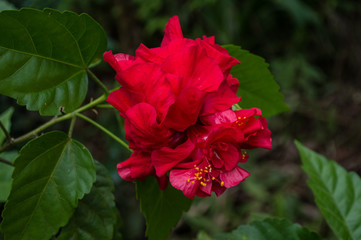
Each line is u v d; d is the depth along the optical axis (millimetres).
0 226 367
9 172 455
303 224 939
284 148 1160
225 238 401
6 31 360
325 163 425
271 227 402
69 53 380
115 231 426
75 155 388
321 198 407
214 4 1020
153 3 957
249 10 1211
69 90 385
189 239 914
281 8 1204
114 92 353
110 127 910
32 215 375
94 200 408
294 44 1273
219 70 346
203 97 340
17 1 606
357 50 1351
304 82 1219
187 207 416
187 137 356
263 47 1279
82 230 401
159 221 406
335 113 1240
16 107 790
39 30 366
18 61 370
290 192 1021
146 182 393
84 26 374
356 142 1195
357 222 400
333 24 1316
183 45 355
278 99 443
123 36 1005
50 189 380
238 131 341
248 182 997
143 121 345
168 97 342
